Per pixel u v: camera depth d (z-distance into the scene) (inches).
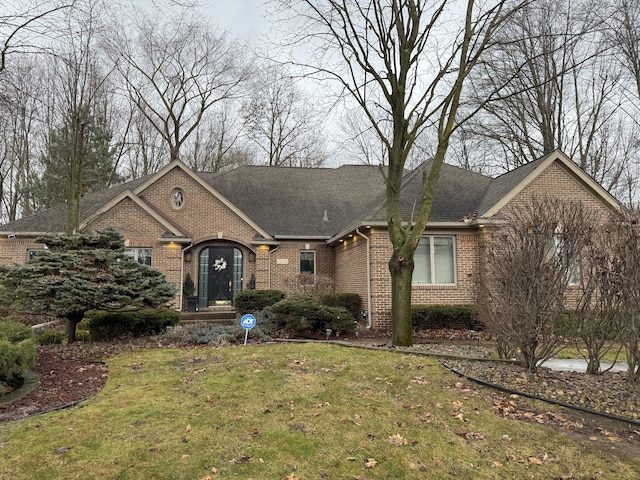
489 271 327.9
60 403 220.7
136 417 193.8
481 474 143.3
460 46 388.2
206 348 372.8
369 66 395.2
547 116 936.3
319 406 208.2
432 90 396.2
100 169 982.4
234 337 417.7
